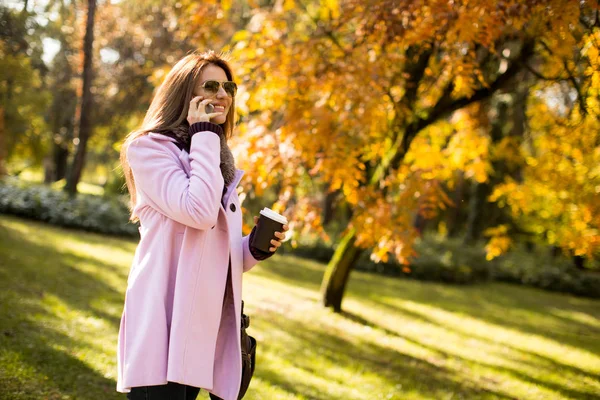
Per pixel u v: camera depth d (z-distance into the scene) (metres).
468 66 5.38
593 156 6.93
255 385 4.82
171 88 2.18
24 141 17.25
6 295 6.46
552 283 18.02
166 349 1.94
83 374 4.41
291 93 6.41
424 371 6.55
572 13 4.04
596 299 17.66
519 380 6.70
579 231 7.07
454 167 9.41
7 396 3.61
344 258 9.37
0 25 9.88
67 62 18.80
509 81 8.21
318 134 6.11
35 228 13.18
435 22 4.79
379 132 7.20
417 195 6.87
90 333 5.68
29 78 13.70
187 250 2.01
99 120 18.12
